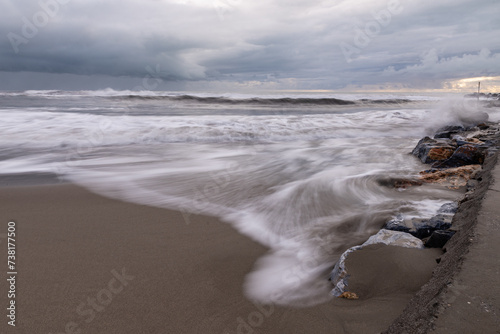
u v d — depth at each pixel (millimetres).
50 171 6730
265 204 4844
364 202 4703
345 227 3910
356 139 11219
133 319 2242
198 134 10984
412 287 2281
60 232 3748
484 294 1601
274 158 8094
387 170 6473
